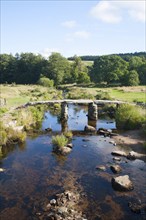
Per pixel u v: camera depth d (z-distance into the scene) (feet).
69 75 429.79
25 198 67.67
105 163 91.45
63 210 61.52
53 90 308.40
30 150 104.27
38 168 86.58
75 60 483.10
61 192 70.74
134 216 60.29
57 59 433.07
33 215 60.23
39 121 159.43
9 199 67.15
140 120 140.05
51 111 199.82
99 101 176.04
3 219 58.70
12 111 142.92
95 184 75.51
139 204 65.10
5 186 73.87
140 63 403.13
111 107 196.44
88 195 69.15
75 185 74.79
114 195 69.31
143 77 362.53
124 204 65.16
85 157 97.35
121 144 113.91
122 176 76.69
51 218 58.34
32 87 312.29
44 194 69.72
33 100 199.52
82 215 60.18
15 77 456.45
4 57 488.85
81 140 120.47
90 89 309.01
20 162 91.56
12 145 110.01
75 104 244.83
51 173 82.84
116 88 311.06
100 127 149.89
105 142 117.08
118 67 379.55
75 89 313.32
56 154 100.12
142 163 92.07
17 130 119.34
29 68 451.94
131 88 305.53
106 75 370.32
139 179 79.10
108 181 77.30
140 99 221.25
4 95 212.23
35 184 75.31
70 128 145.89
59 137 108.06
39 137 123.44
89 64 644.69
